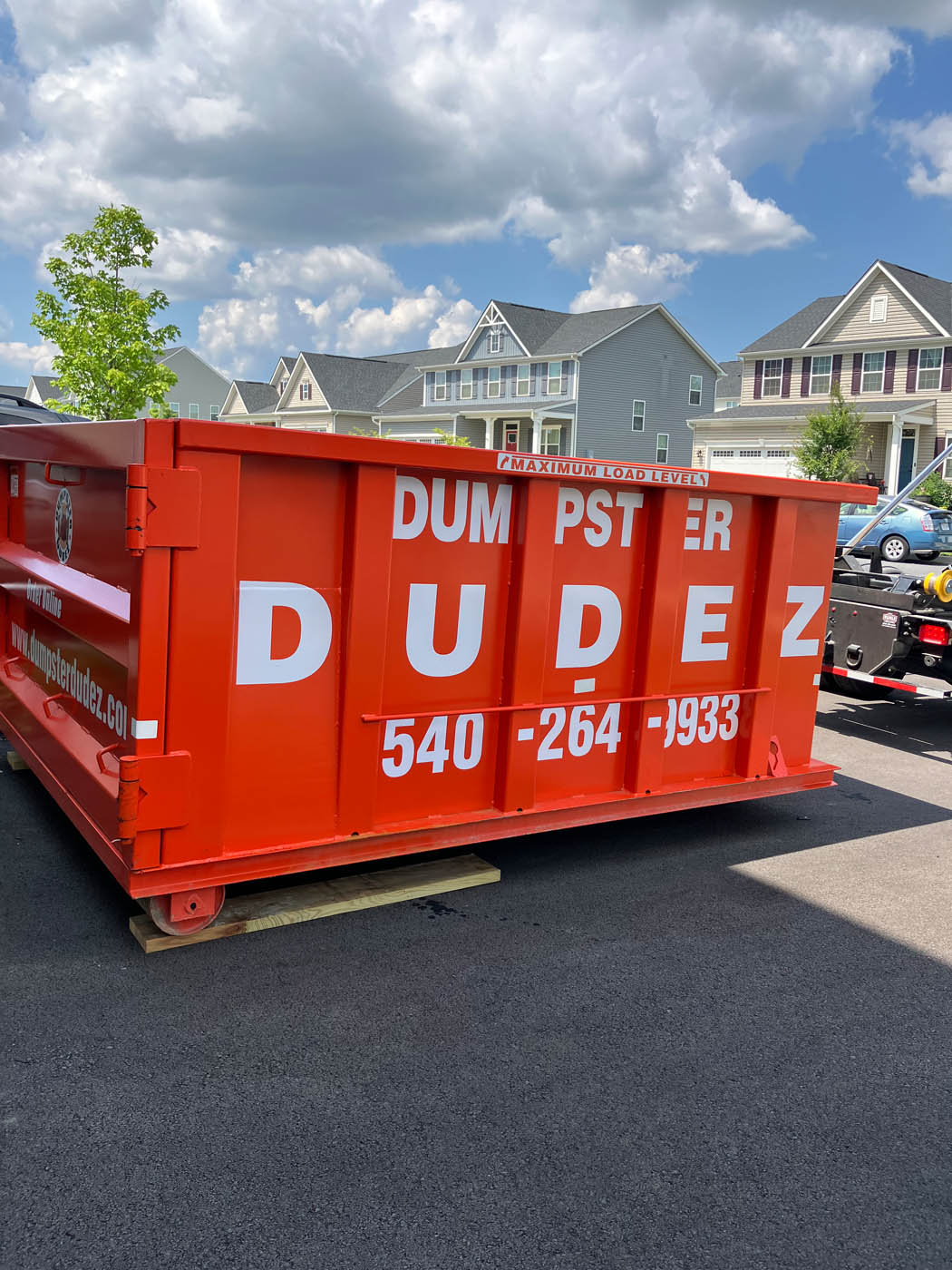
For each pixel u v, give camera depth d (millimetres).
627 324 48531
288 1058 3115
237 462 3441
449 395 55781
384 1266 2297
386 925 4137
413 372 65688
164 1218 2402
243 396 73500
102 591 3869
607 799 4828
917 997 3775
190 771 3529
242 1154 2652
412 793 4238
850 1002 3705
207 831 3623
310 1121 2807
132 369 26203
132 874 3498
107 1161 2592
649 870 4969
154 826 3479
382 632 3930
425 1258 2328
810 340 43781
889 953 4137
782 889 4797
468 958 3879
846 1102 3076
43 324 25891
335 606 3822
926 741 8148
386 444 3744
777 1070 3230
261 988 3537
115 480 3760
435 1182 2590
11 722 5422
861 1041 3436
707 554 5008
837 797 6406
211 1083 2957
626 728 4914
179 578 3381
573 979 3764
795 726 5629
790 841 5512
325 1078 3021
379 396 64812
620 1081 3107
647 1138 2834
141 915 3959
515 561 4328
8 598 5730
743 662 5324
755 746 5387
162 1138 2697
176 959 3707
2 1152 2600
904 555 21234
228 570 3484
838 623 8086
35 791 5418
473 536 4195
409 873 4594
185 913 3738
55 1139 2664
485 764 4457
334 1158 2656
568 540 4480
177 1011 3344
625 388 49438
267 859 3832
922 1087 3188
